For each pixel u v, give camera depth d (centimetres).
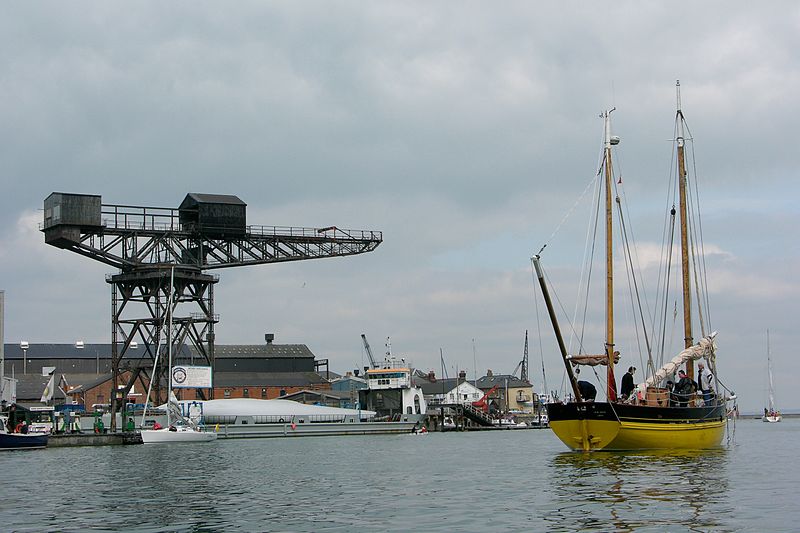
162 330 11788
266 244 12069
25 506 3916
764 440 9200
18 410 11269
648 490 3791
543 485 4125
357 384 19825
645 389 6000
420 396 15988
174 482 4984
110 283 11775
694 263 7012
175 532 3069
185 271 11819
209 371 12269
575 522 3016
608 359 5947
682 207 7031
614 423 5547
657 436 5662
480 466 5681
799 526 2855
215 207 11725
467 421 17638
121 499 4122
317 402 18438
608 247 6253
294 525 3158
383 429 14312
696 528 2839
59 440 10488
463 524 3066
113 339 11806
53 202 11100
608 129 6378
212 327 12369
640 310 6700
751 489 3791
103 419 12500
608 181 6344
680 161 7038
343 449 8988
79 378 19138
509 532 2872
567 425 5650
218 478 5206
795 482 4044
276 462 6719
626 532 2803
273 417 13212
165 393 13762
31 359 19850
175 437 11194
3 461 7400
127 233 11469
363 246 12412
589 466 4934
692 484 3978
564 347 5547
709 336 6681
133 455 8125
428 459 6762
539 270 5300
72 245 11175
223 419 12825
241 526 3169
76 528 3206
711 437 6172
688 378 6212
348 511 3497
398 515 3344
